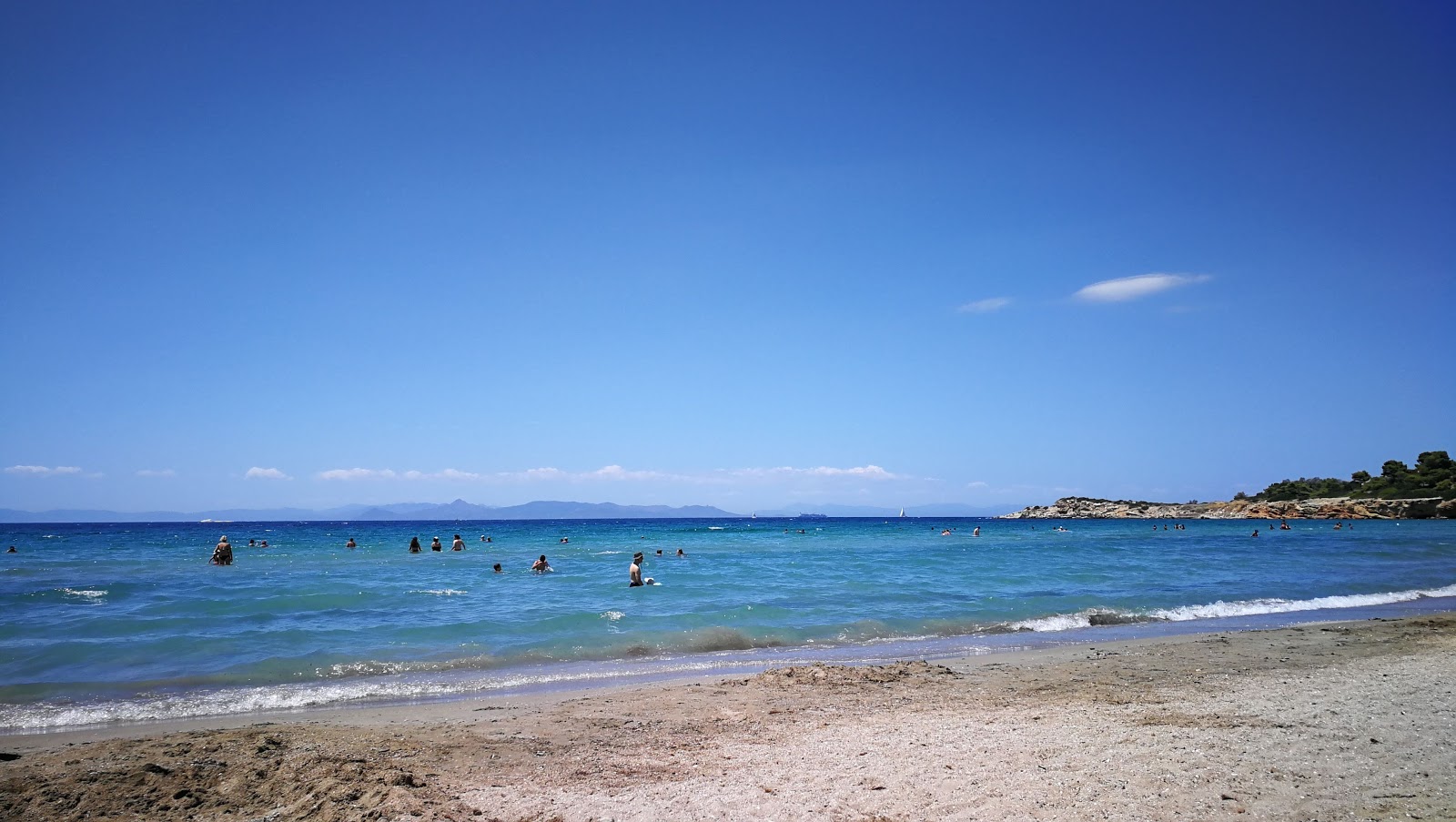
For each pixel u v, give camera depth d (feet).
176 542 243.19
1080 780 23.30
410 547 166.81
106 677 45.47
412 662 50.06
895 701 37.63
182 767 26.30
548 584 95.40
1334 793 21.67
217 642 55.01
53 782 25.18
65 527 548.31
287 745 29.43
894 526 472.85
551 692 42.63
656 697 39.27
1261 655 50.16
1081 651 53.57
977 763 25.67
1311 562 135.23
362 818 21.65
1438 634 58.23
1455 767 23.76
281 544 222.07
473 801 23.35
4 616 66.95
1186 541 222.48
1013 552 168.35
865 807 22.08
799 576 106.22
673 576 106.73
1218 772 23.70
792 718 34.30
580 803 23.17
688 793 23.97
